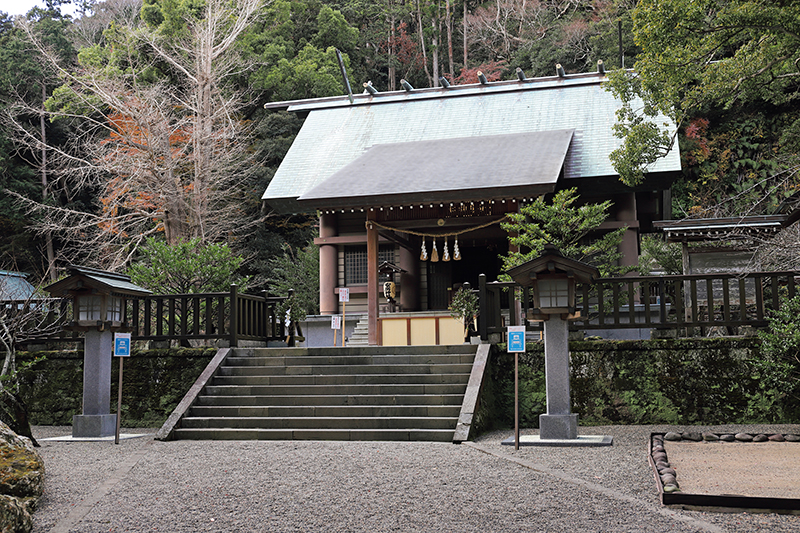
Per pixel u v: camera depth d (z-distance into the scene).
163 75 33.25
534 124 20.16
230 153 28.72
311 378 11.53
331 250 19.30
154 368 12.48
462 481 6.69
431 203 14.96
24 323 12.84
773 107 29.02
